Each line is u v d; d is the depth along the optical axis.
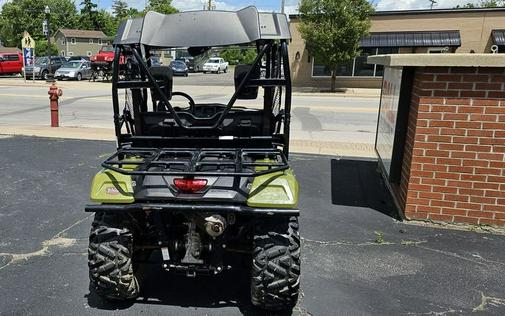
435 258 4.25
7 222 5.04
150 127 3.69
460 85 4.76
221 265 3.16
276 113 3.86
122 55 3.60
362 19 23.86
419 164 5.04
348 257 4.24
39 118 13.66
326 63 24.47
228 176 2.98
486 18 25.14
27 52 28.61
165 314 3.27
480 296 3.59
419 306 3.43
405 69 5.36
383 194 6.21
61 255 4.21
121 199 3.08
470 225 5.04
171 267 3.18
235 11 3.56
